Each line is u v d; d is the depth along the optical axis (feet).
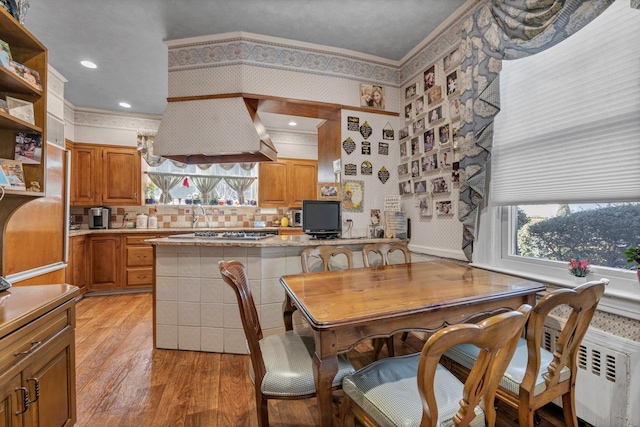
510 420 5.27
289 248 8.21
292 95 9.25
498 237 7.05
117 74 10.95
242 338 7.88
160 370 7.02
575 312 3.77
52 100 8.42
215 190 16.97
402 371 4.04
